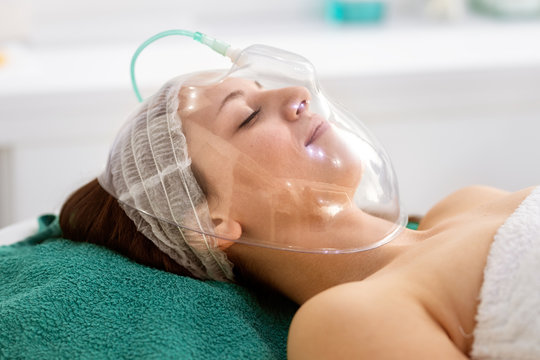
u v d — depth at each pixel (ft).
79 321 3.22
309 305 3.01
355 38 7.76
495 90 6.86
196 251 3.70
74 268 3.47
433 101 6.78
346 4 8.30
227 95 3.60
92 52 7.34
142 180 3.60
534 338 2.84
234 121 3.52
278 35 7.91
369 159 3.62
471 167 7.20
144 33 7.82
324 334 2.85
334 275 3.66
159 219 3.58
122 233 3.74
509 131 7.11
